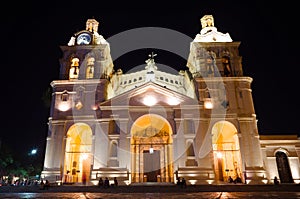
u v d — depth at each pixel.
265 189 27.83
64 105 39.12
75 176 39.62
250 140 36.50
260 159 35.50
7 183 44.97
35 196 23.17
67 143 37.91
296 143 38.00
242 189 28.08
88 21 47.56
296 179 35.62
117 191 28.00
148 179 39.34
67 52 43.28
